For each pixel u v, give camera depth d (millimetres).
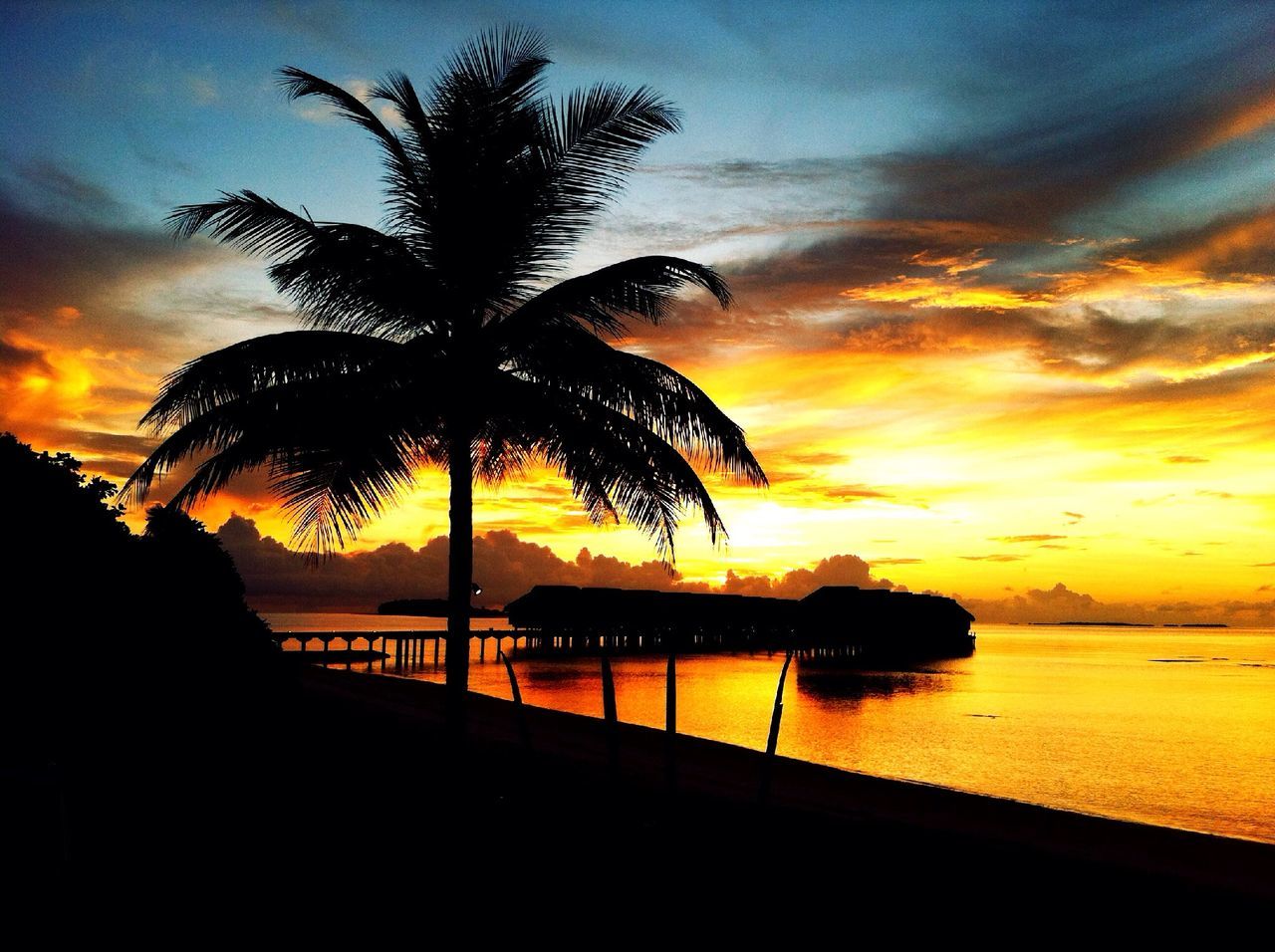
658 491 11516
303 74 10805
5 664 10602
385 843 9188
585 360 10859
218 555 16828
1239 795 24656
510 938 6906
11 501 11570
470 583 11180
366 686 31516
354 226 10633
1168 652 141000
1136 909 8273
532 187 11156
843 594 100562
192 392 10422
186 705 11711
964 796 14555
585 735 20016
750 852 9195
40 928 6629
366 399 10453
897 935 7371
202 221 10383
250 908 7309
